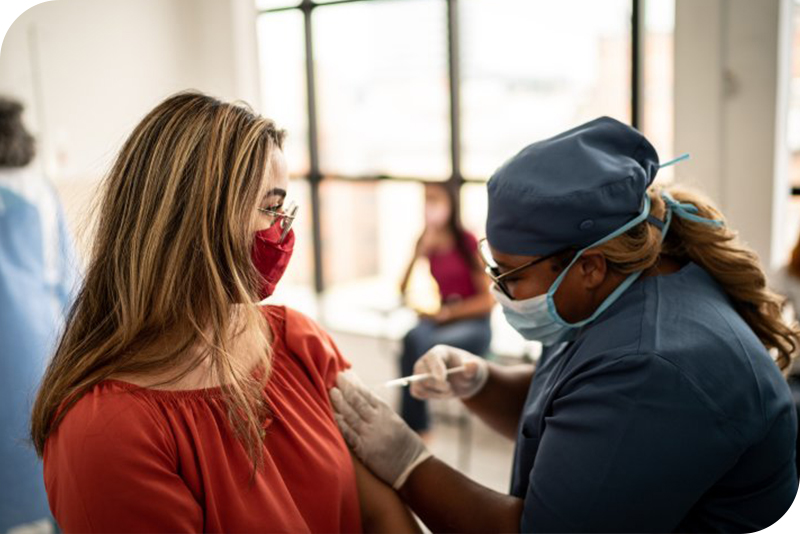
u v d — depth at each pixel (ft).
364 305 14.92
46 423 3.49
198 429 3.50
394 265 14.93
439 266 11.98
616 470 3.53
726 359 3.63
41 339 8.48
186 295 3.53
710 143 9.37
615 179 3.84
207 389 3.61
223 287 3.55
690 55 9.31
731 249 4.20
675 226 4.22
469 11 12.80
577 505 3.59
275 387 3.97
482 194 13.12
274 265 3.78
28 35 11.61
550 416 4.00
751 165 9.18
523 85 12.88
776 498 3.84
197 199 3.51
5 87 11.45
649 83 10.73
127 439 3.24
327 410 4.22
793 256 8.60
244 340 3.91
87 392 3.40
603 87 11.96
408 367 11.94
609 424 3.57
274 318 4.36
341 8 13.88
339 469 3.92
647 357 3.57
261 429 3.63
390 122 14.06
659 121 10.69
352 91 14.32
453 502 4.21
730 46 9.10
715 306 3.90
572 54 12.32
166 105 3.69
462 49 12.90
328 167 14.83
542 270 4.02
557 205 3.83
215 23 13.75
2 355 8.28
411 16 13.26
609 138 4.08
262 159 3.66
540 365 4.67
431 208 12.01
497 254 4.13
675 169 9.64
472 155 13.19
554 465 3.69
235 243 3.56
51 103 11.85
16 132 8.55
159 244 3.49
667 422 3.50
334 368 4.48
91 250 3.75
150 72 13.06
